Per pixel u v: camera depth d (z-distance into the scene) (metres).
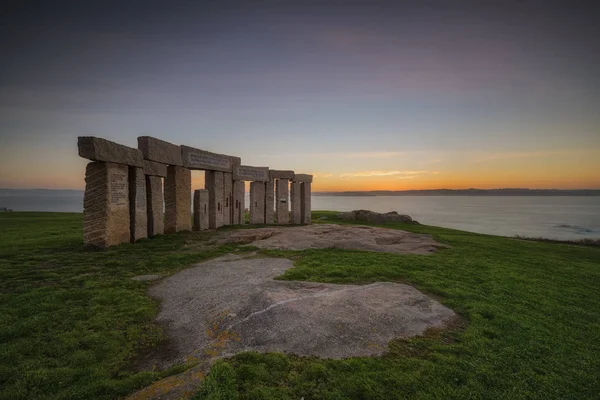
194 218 24.62
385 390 5.52
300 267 13.42
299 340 6.74
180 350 6.91
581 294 12.78
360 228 26.67
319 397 5.18
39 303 8.80
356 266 14.21
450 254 18.84
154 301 9.77
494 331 8.28
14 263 12.92
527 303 11.02
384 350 6.83
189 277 12.14
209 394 4.78
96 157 15.30
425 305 9.55
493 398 5.67
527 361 7.08
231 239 20.48
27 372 5.83
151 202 20.27
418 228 32.53
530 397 5.82
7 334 7.09
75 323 7.83
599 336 8.95
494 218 81.00
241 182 29.80
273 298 8.63
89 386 5.49
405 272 13.59
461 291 11.43
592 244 31.77
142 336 7.54
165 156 21.38
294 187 33.09
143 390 5.12
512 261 18.05
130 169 18.64
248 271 12.95
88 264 13.23
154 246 17.28
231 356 5.99
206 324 7.84
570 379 6.57
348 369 5.98
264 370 5.64
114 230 16.78
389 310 8.62
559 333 8.80
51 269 12.26
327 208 133.00
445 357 6.72
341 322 7.58
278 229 25.42
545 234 49.06
